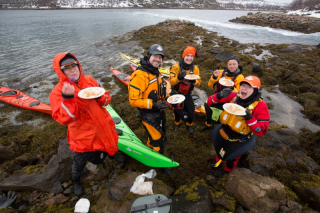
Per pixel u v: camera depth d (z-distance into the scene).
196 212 2.36
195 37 17.08
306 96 6.32
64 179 3.16
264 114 2.42
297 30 20.36
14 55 11.77
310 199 2.59
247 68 8.58
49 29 21.84
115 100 6.25
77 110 2.01
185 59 3.66
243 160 3.50
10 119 5.50
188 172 3.40
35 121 5.38
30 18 37.81
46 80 8.28
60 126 4.97
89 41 15.73
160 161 3.15
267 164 3.27
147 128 2.94
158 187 2.82
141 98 2.67
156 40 15.88
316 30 18.84
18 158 3.69
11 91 6.46
